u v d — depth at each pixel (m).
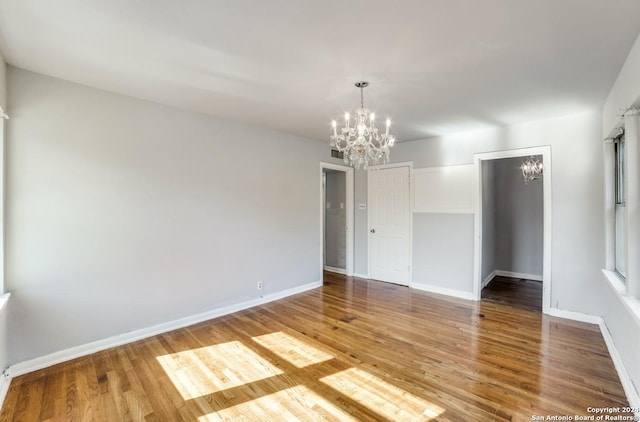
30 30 1.89
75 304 2.70
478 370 2.45
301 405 2.04
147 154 3.13
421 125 4.00
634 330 2.05
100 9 1.69
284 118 3.74
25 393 2.17
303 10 1.70
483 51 2.13
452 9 1.67
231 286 3.86
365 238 5.64
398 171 5.15
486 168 4.92
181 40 2.02
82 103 2.72
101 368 2.51
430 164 4.75
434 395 2.13
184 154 3.41
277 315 3.74
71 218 2.67
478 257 4.33
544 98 3.02
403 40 2.00
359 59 2.26
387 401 2.07
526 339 3.02
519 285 5.11
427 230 4.81
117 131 2.93
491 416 1.91
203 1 1.62
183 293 3.41
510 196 5.77
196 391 2.20
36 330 2.50
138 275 3.07
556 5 1.64
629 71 2.16
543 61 2.28
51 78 2.56
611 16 1.73
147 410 1.99
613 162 3.16
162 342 2.99
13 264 2.39
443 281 4.65
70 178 2.66
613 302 2.74
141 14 1.74
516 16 1.74
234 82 2.67
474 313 3.78
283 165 4.47
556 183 3.65
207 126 3.61
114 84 2.72
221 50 2.14
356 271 5.79
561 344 2.90
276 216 4.39
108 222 2.88
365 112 2.79
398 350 2.80
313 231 4.96
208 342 2.99
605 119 3.15
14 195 2.39
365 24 1.83
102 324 2.85
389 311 3.86
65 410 1.99
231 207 3.85
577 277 3.53
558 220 3.64
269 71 2.46
